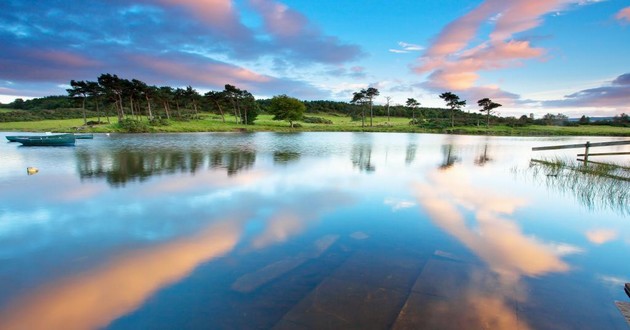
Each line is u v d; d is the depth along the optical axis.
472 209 11.97
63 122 86.56
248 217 10.77
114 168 20.67
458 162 25.97
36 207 11.86
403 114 160.88
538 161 25.34
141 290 6.24
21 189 14.66
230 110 125.81
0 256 7.78
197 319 5.31
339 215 11.03
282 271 6.90
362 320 5.16
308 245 8.39
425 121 118.44
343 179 17.61
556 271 7.04
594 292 6.16
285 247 8.27
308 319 5.20
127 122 70.94
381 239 8.83
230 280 6.55
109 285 6.44
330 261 7.40
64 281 6.61
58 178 17.25
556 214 11.44
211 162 23.73
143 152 30.12
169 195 13.70
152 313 5.51
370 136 66.75
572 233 9.54
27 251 8.06
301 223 10.18
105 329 5.16
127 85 85.56
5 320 5.39
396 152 33.16
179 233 9.29
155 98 95.56
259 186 15.56
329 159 26.36
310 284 6.34
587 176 18.58
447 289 6.14
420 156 29.95
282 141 47.47
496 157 30.00
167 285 6.41
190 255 7.79
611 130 93.25
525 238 9.07
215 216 10.86
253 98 105.69
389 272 6.84
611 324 5.17
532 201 13.27
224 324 5.16
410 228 9.76
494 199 13.54
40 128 68.25
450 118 128.75
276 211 11.46
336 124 113.81
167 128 74.06
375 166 22.81
